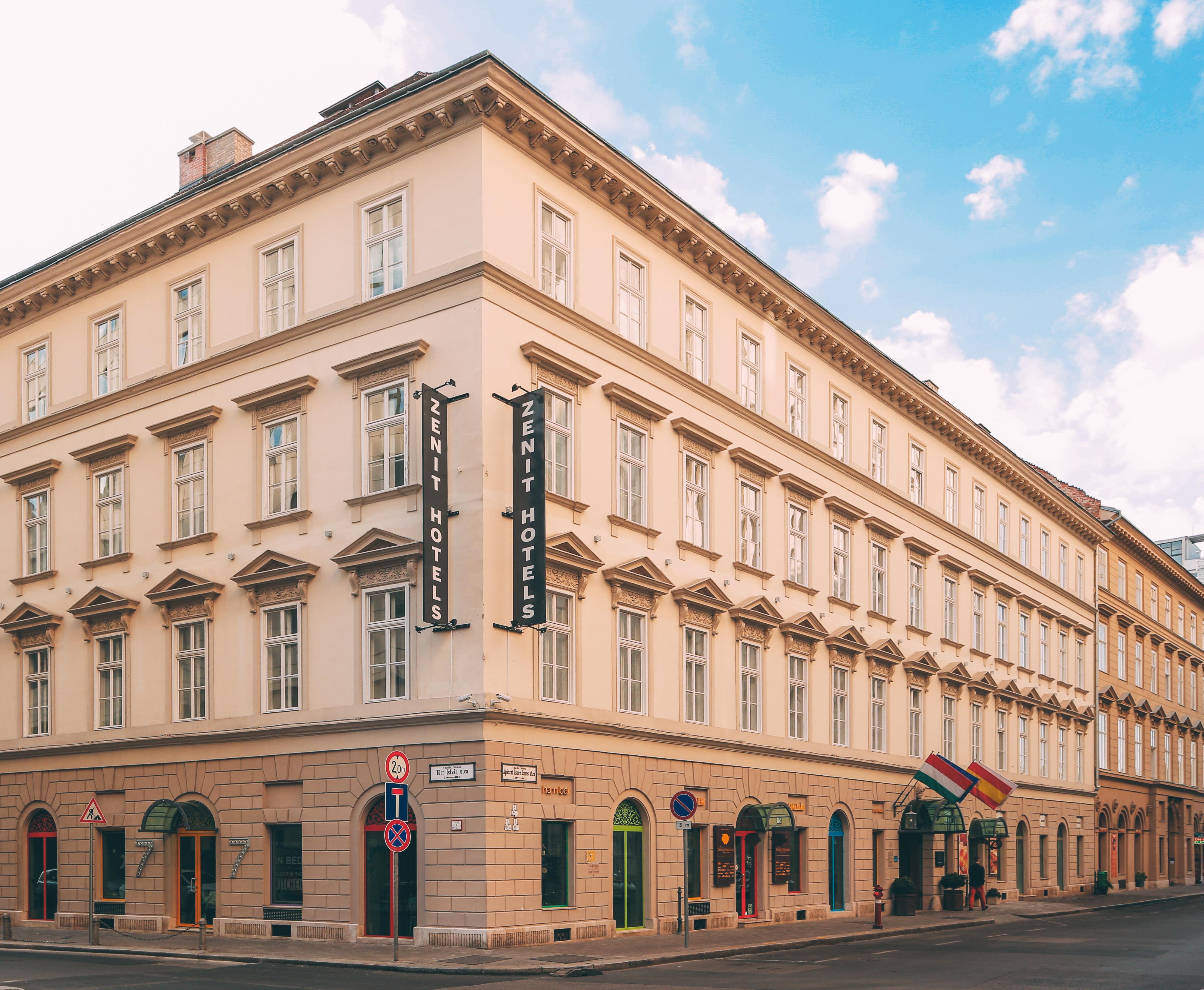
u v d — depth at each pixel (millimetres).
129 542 29922
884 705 38281
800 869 33125
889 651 38375
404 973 19734
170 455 29266
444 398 23891
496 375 24031
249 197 28016
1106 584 63031
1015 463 49844
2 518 33469
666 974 20297
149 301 30500
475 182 24453
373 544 24719
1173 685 73125
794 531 34312
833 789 34625
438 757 23156
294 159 27094
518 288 24828
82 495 31359
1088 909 43406
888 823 37594
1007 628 49094
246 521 27328
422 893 23016
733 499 31469
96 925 25078
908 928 31281
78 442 31750
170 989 17172
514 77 24547
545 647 24625
